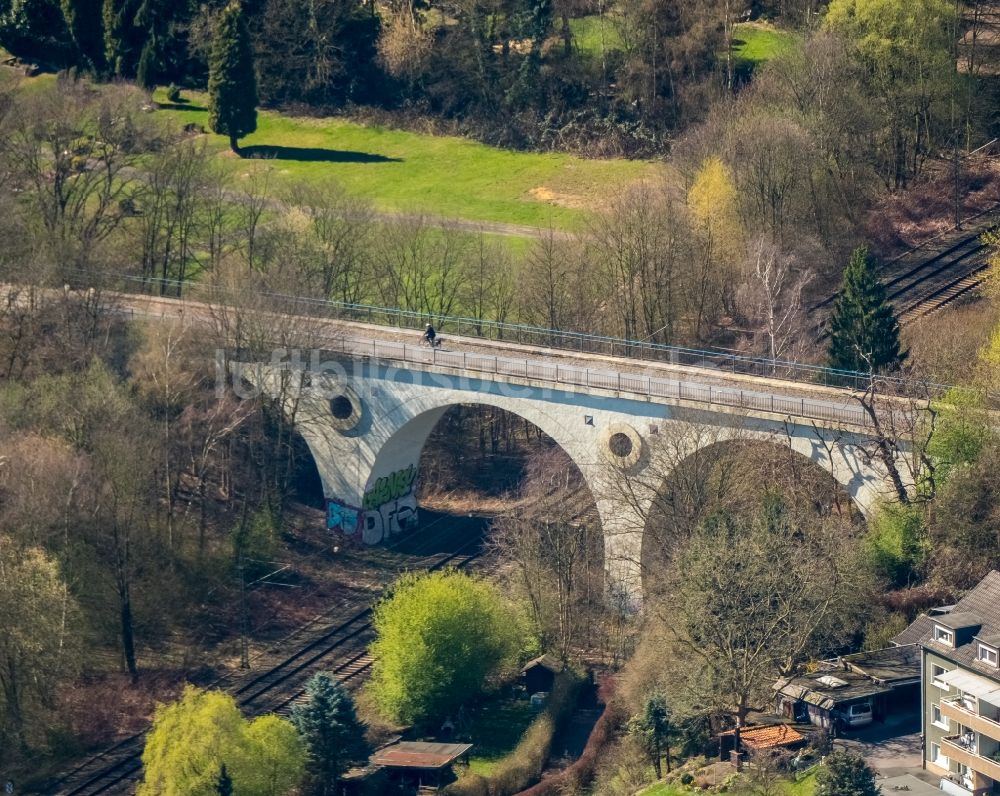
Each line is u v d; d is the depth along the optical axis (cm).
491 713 16425
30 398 17775
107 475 17050
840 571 15650
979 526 16212
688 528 16750
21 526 16638
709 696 14925
